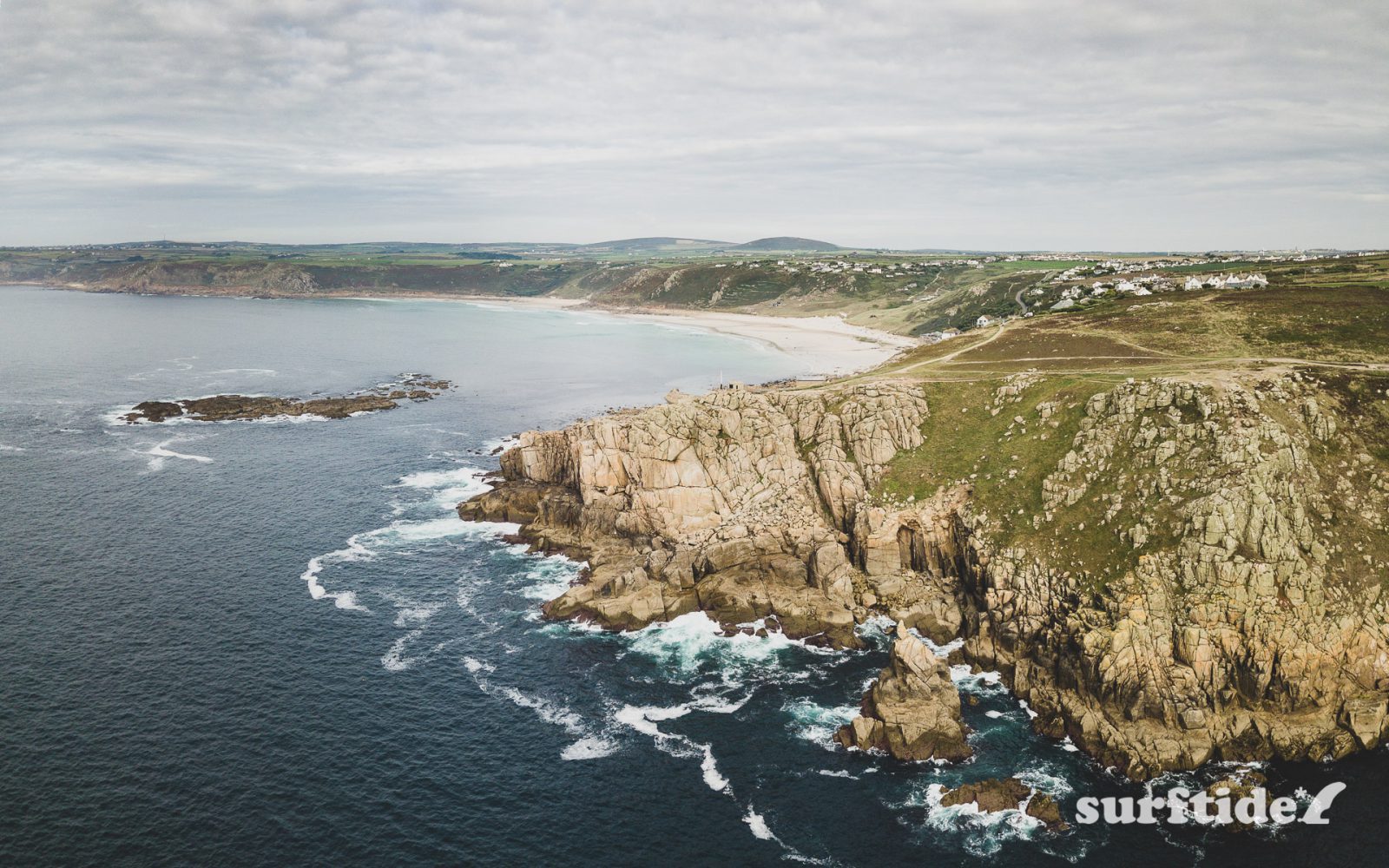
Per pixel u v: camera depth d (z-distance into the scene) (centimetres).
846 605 8238
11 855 5144
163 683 7106
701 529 9206
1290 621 6391
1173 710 6219
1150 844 5441
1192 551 6788
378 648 7844
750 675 7456
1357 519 7044
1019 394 9800
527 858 5369
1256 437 7312
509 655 7788
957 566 8331
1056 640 6906
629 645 7969
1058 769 6134
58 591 8681
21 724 6419
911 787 6031
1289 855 5312
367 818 5662
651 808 5847
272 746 6353
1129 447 7962
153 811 5603
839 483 9275
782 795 5975
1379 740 6131
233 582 9100
